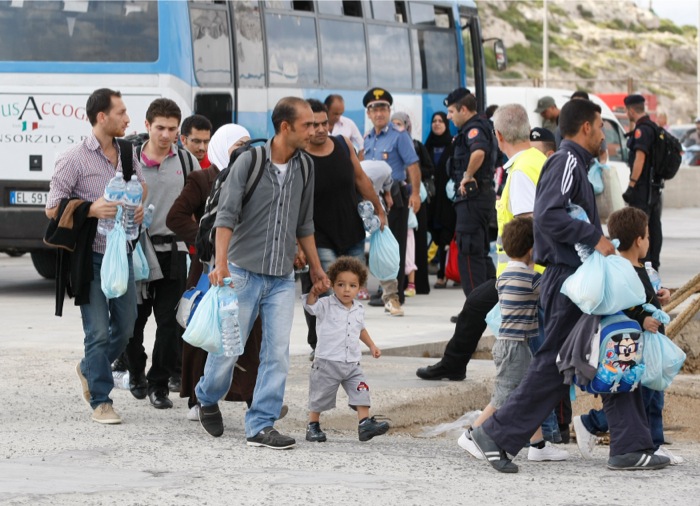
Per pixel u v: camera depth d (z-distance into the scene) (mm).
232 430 10297
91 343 10227
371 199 12727
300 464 8984
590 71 123625
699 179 45438
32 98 19469
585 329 8656
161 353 11148
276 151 9461
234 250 9461
